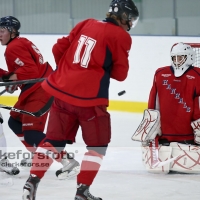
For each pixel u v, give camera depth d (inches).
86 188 392.8
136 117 937.5
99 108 389.7
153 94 546.0
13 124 548.1
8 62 528.7
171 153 529.7
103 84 387.9
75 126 409.4
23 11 1210.0
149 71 994.7
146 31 1111.0
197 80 529.3
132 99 1007.0
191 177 518.6
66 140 407.5
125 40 387.2
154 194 453.1
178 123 536.1
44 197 442.3
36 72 521.0
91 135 392.8
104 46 386.3
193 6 1056.2
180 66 531.8
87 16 1170.6
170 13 1080.2
